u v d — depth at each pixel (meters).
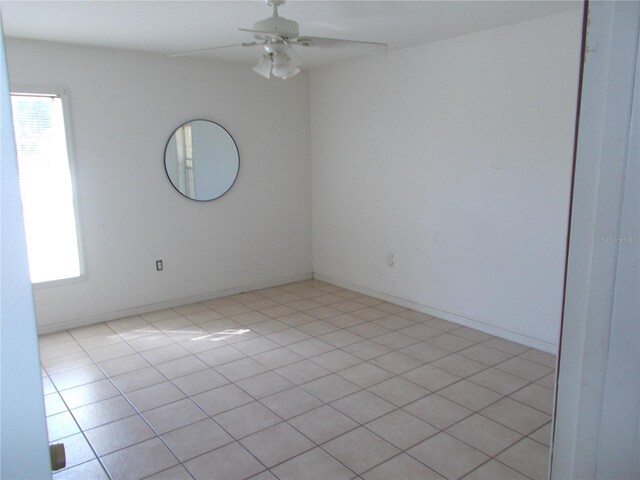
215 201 4.86
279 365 3.40
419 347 3.68
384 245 4.75
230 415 2.76
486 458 2.34
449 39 3.85
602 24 0.61
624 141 0.61
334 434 2.56
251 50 4.25
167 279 4.67
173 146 4.52
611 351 0.66
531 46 3.36
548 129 3.34
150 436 2.56
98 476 2.26
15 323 0.52
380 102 4.53
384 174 4.62
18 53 3.71
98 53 4.05
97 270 4.27
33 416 0.54
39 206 3.97
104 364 3.45
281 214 5.34
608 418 0.68
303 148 5.39
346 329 4.08
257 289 5.29
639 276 0.63
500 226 3.72
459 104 3.87
